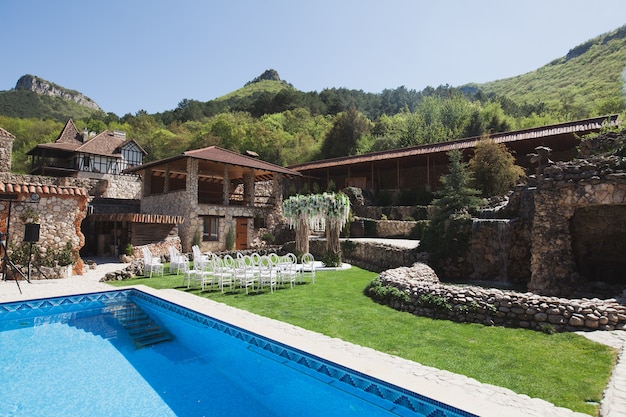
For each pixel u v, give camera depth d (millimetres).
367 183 31422
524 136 21297
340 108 75625
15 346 6059
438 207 14930
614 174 8984
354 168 31047
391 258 14164
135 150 39938
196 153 21156
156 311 8531
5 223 11500
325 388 4438
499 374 4512
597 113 44062
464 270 12930
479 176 19484
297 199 14805
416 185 29172
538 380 4320
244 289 10031
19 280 11258
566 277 9594
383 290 8656
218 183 29875
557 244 9844
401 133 38969
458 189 14852
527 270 11984
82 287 10023
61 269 12016
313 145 51531
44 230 12172
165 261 16500
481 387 4090
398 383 3791
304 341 5238
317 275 12562
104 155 37344
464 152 24094
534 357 5082
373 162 28141
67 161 38281
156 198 23453
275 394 4492
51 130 61938
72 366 5242
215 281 11266
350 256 16672
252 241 23453
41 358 5531
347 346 5422
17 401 4156
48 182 26531
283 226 25172
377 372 4090
